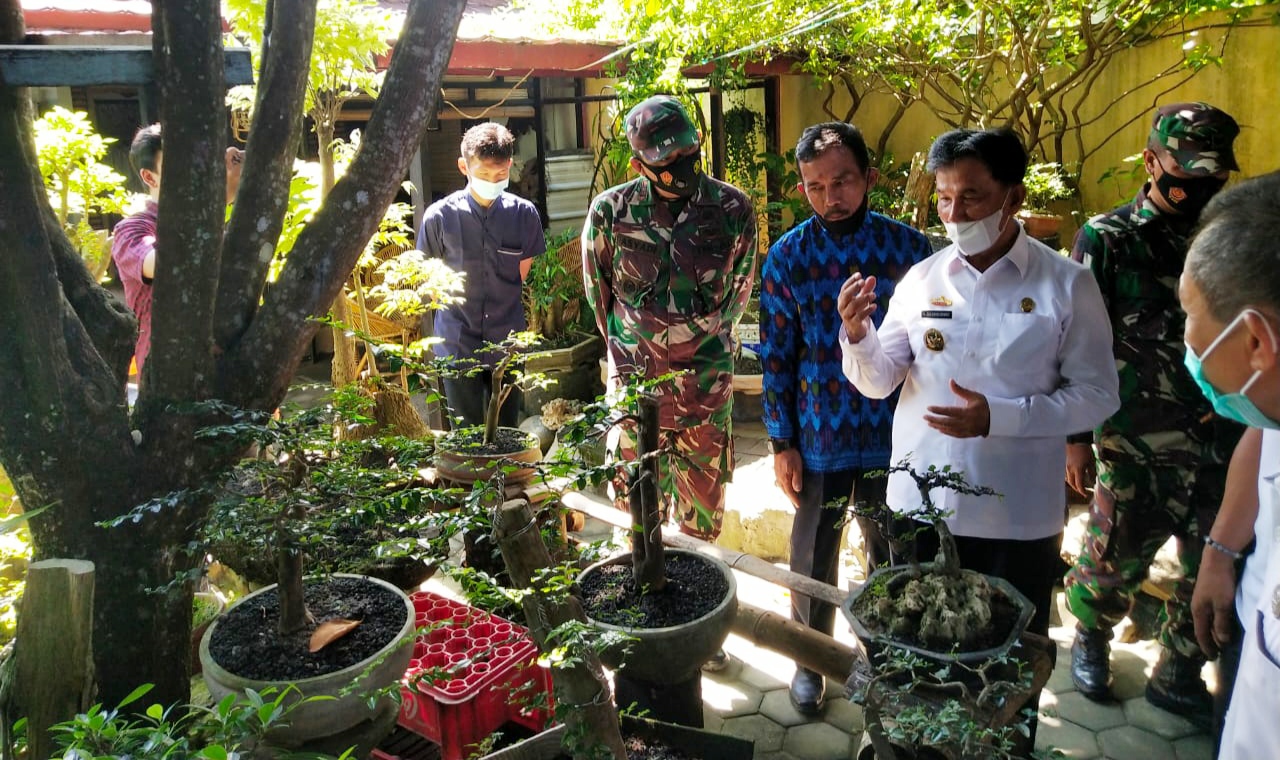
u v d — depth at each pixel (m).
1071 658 3.20
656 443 2.27
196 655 2.69
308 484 2.10
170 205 2.09
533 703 2.09
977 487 2.21
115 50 2.06
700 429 3.25
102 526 2.08
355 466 2.25
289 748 2.00
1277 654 1.47
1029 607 2.04
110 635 2.17
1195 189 2.68
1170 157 2.65
